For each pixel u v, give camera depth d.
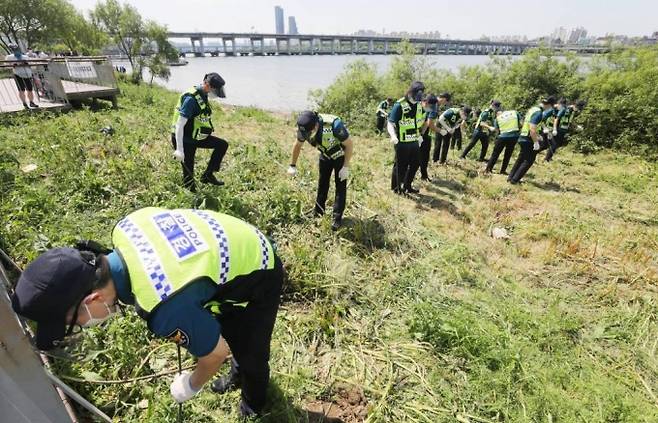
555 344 3.03
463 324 2.93
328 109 14.66
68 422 1.56
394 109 5.42
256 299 1.74
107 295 1.25
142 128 7.83
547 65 13.16
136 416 2.18
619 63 12.67
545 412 2.43
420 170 6.84
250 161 6.23
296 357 2.72
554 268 4.21
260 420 2.22
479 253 4.35
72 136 6.44
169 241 1.39
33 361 1.33
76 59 10.79
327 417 2.36
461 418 2.37
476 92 14.18
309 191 5.36
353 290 3.42
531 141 6.73
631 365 2.95
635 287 3.96
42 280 1.06
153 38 26.53
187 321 1.32
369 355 2.80
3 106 8.64
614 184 7.68
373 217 4.86
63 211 4.10
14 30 22.86
